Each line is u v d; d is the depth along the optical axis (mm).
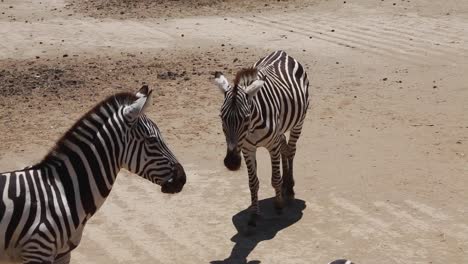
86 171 7527
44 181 7379
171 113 14430
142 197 11320
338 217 10555
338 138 13367
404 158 12492
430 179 11695
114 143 7645
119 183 11828
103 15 21766
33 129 13727
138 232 10234
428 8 21938
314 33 19750
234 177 11906
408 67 17062
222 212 10773
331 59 17656
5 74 16375
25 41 19031
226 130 9188
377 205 10883
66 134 7527
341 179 11766
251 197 10305
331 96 15383
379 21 20734
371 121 14094
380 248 9672
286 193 11000
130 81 16062
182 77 16359
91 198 7562
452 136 13367
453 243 9773
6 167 12227
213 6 22672
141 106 7625
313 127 13859
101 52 18141
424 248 9648
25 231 7207
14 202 7203
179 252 9648
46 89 15570
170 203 11094
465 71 16734
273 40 19156
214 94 15352
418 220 10414
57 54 17938
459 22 20422
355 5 22484
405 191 11312
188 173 12047
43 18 21438
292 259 9414
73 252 9688
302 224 10391
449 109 14625
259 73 10305
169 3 22969
